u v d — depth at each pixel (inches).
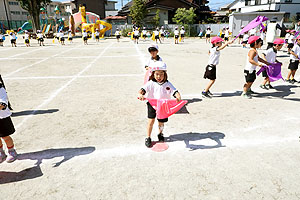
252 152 134.1
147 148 140.1
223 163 123.6
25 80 319.3
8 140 124.4
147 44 879.1
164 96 133.1
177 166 121.3
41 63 462.3
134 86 284.4
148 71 187.8
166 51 646.5
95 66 423.5
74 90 268.2
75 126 172.2
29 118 187.8
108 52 637.3
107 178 112.2
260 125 170.1
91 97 241.8
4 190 105.2
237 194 100.3
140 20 1396.4
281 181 108.5
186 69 389.7
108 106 214.5
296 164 121.9
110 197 99.4
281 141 146.4
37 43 1008.2
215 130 163.0
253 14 1162.0
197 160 126.6
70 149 139.7
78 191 103.5
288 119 180.5
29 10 1320.1
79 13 1333.7
